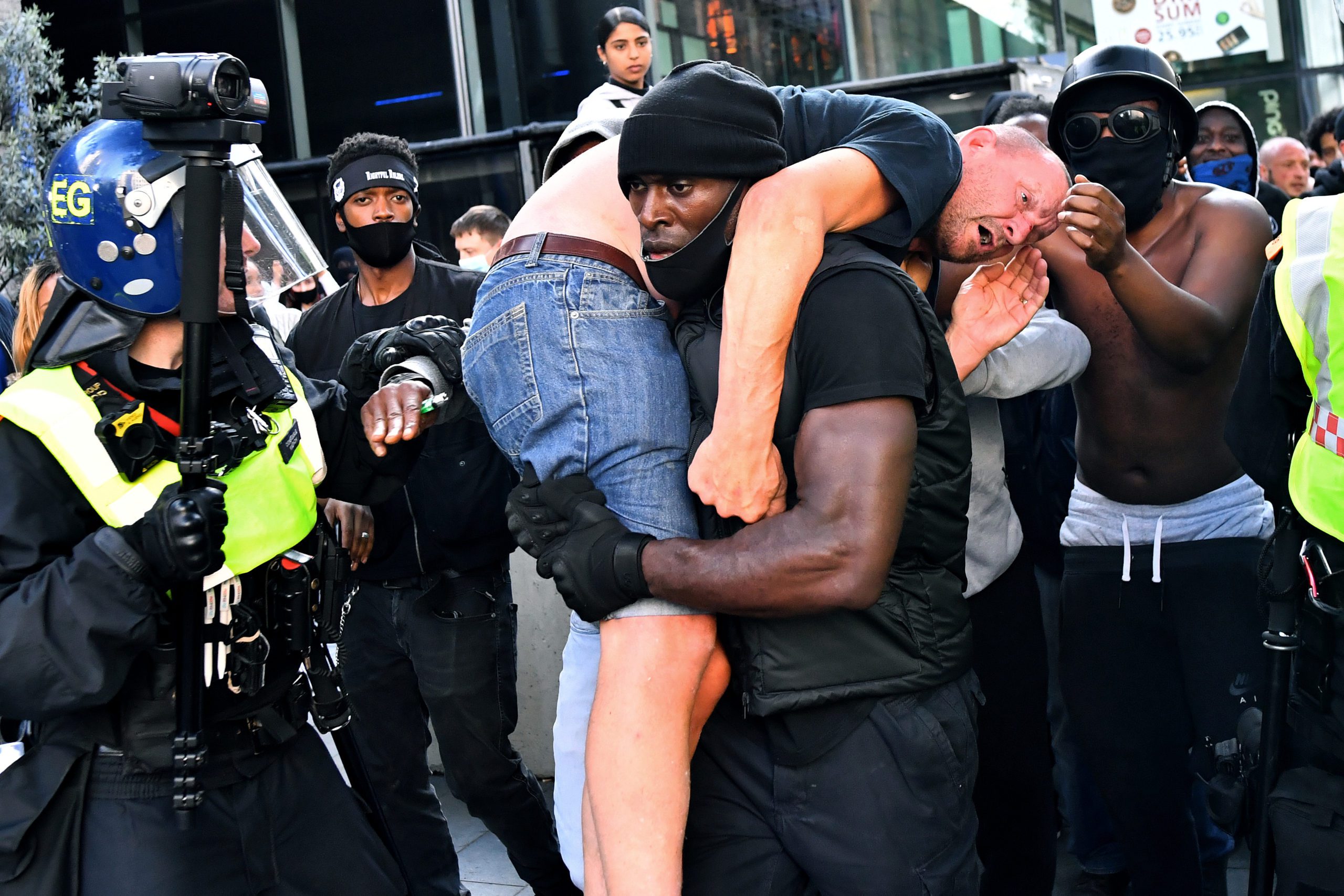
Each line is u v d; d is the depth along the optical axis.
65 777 1.81
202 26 9.58
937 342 1.81
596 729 1.82
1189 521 2.71
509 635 3.19
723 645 1.92
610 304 1.87
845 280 1.76
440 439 3.03
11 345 3.46
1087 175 2.71
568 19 8.82
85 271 1.82
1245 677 2.68
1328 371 1.99
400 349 2.16
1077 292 2.70
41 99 7.72
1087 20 9.95
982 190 1.98
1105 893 3.28
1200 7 10.15
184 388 1.73
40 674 1.68
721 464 1.75
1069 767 3.33
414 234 3.35
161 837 1.81
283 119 9.49
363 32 9.27
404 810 3.26
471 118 9.09
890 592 1.83
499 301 1.91
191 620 1.75
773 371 1.73
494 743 3.11
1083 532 2.82
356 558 3.03
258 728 1.90
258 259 2.19
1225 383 2.67
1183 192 2.78
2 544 1.75
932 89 6.66
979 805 2.78
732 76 1.75
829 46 8.45
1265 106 10.26
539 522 1.87
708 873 1.97
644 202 1.76
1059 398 3.05
